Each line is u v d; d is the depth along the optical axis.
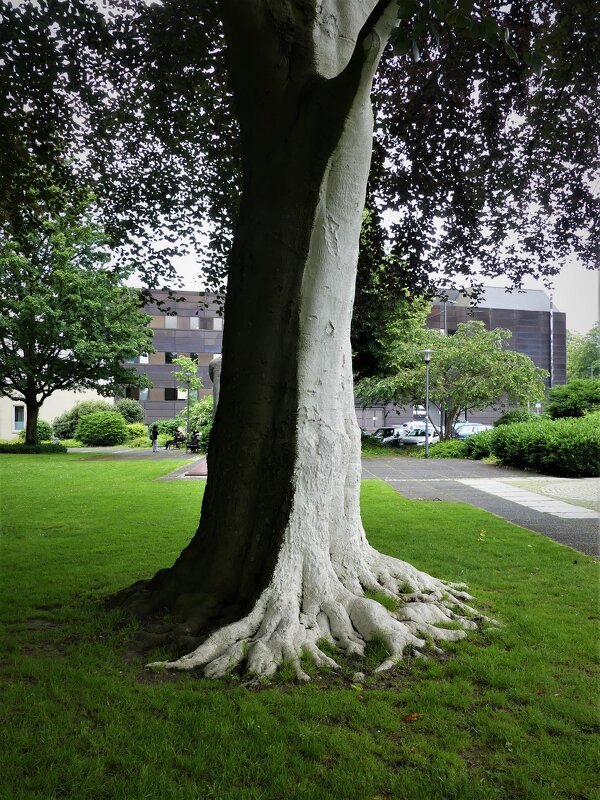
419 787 2.59
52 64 7.77
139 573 6.37
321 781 2.65
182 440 36.03
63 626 4.64
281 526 4.42
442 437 29.73
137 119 9.23
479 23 3.30
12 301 26.28
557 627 4.62
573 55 7.80
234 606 4.46
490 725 3.12
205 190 10.02
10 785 2.58
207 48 8.09
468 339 27.84
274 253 4.51
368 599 4.38
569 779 2.66
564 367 52.28
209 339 54.81
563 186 9.37
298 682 3.61
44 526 9.25
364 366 28.97
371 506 11.18
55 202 9.80
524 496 12.73
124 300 27.34
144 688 3.52
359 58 3.93
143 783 2.60
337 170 4.45
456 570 6.38
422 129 8.96
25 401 29.30
